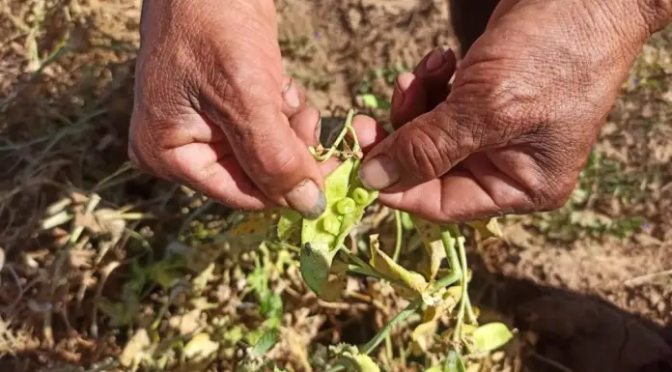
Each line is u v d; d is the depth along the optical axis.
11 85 0.45
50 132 0.43
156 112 0.28
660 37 0.50
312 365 0.39
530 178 0.30
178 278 0.39
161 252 0.41
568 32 0.28
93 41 0.47
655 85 0.48
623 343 0.41
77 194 0.39
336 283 0.33
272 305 0.39
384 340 0.40
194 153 0.30
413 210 0.32
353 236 0.41
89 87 0.44
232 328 0.39
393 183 0.31
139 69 0.29
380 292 0.41
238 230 0.35
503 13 0.30
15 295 0.38
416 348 0.36
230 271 0.40
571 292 0.43
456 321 0.36
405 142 0.29
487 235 0.36
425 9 0.51
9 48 0.47
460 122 0.28
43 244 0.40
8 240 0.39
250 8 0.28
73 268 0.38
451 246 0.34
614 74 0.29
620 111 0.48
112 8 0.48
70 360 0.37
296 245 0.41
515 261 0.44
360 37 0.50
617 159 0.47
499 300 0.43
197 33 0.27
